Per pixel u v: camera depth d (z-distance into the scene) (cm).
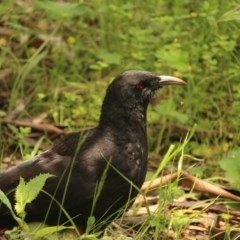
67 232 1009
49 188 991
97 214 1007
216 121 1295
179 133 1295
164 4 1458
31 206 989
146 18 1452
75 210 999
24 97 1360
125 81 1037
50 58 1440
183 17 1366
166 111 1278
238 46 1366
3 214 989
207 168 1222
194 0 1430
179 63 1295
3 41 1432
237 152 1155
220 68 1341
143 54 1367
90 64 1415
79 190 994
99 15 1476
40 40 1454
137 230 1078
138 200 1120
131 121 1031
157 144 1273
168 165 1234
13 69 1395
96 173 998
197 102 1312
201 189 1134
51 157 1009
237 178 1133
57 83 1384
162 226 1018
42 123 1326
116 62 1380
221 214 1100
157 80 1050
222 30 1366
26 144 1220
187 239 1054
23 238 991
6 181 995
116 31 1438
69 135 1031
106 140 1019
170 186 1027
